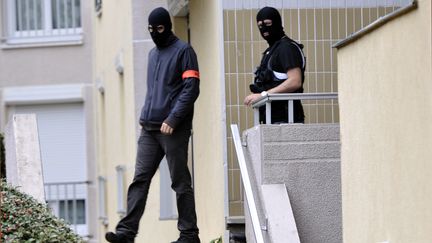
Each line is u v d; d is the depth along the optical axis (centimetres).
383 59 1409
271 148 1773
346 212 1581
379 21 1398
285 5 2080
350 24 2086
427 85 1270
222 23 2064
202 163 2386
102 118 4228
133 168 3072
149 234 2922
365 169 1490
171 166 1920
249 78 2059
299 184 1777
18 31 4862
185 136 1923
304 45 2078
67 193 4703
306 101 2061
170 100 1927
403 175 1352
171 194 2669
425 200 1285
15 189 1988
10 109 4831
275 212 1741
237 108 2053
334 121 2059
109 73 3806
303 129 1780
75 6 4844
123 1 3253
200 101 2403
